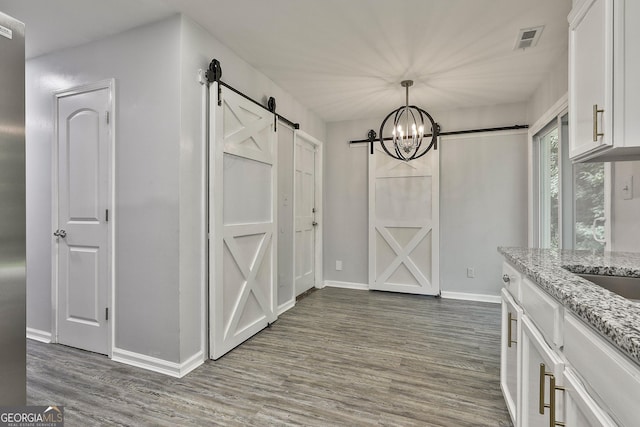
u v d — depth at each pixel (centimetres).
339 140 452
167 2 197
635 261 140
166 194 211
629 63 121
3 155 127
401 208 417
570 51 157
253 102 276
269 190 304
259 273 288
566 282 101
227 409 173
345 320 316
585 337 80
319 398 184
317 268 442
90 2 195
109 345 231
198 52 224
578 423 82
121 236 226
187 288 214
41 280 262
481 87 330
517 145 371
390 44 249
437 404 178
